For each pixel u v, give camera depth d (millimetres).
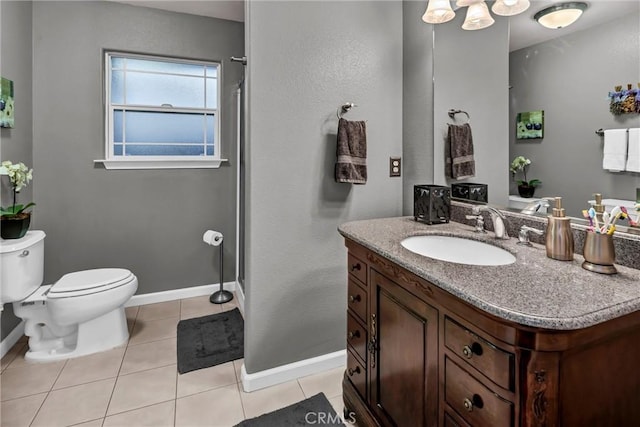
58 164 2574
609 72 1129
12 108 2170
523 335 742
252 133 1701
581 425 793
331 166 1887
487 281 906
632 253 1008
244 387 1797
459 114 1702
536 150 1370
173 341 2303
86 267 2705
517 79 1445
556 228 1087
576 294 813
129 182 2789
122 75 2791
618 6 1097
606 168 1144
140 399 1730
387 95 2002
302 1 1763
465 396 911
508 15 1474
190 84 2998
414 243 1458
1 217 1980
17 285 1974
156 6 2703
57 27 2500
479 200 1625
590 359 791
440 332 1004
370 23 1932
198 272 3066
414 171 1977
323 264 1916
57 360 2068
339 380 1892
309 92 1806
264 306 1800
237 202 3055
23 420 1576
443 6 1559
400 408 1219
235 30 2980
